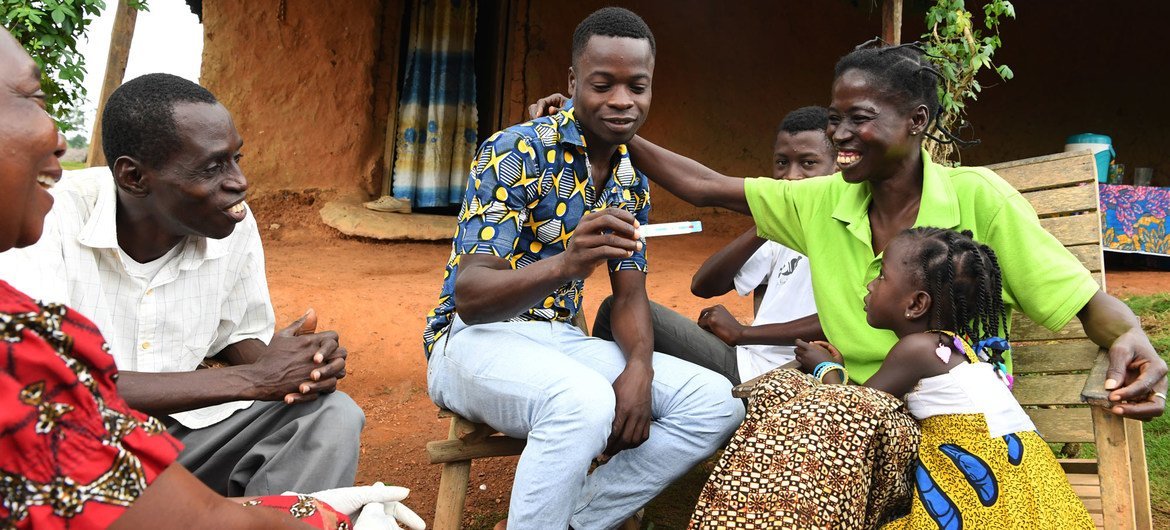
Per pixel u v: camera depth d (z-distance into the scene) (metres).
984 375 2.31
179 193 2.15
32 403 1.13
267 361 2.31
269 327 2.71
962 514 2.17
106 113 2.13
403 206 9.18
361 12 9.07
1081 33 10.41
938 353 2.32
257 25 8.89
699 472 3.60
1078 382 2.79
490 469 3.69
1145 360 2.30
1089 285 2.46
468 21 9.52
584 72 2.53
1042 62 10.45
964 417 2.27
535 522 2.31
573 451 2.29
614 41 2.47
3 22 5.33
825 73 10.34
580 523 2.58
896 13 5.49
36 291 2.03
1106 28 10.41
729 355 3.19
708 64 10.11
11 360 1.12
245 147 8.89
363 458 3.76
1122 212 7.43
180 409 2.19
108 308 2.32
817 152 3.31
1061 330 2.80
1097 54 10.43
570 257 2.23
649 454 2.54
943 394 2.31
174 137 2.10
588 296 6.38
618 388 2.51
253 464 2.44
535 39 9.63
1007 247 2.54
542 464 2.31
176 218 2.21
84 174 2.32
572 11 9.72
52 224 2.17
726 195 3.02
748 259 3.32
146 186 2.17
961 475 2.22
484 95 10.31
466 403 2.54
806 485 2.10
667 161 3.09
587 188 2.67
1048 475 2.22
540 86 9.66
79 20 5.55
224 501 1.35
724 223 9.97
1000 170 3.16
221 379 2.23
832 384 2.36
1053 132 10.48
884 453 2.19
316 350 2.36
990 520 2.14
